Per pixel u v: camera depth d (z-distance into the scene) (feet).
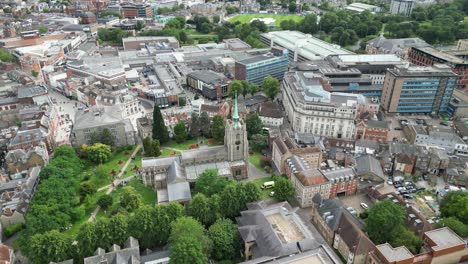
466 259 508.94
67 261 487.61
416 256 487.20
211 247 515.91
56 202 594.24
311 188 633.61
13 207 594.24
